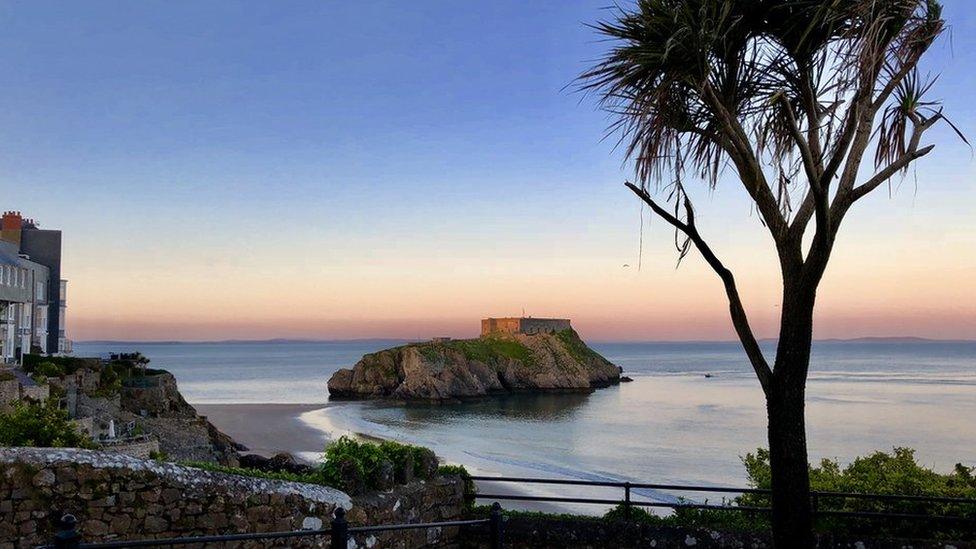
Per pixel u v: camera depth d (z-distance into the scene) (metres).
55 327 73.31
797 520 6.75
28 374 33.81
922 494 10.15
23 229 73.12
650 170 7.07
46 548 4.59
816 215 6.49
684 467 45.94
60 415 16.36
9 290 55.78
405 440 62.03
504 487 36.56
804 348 6.81
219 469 9.82
